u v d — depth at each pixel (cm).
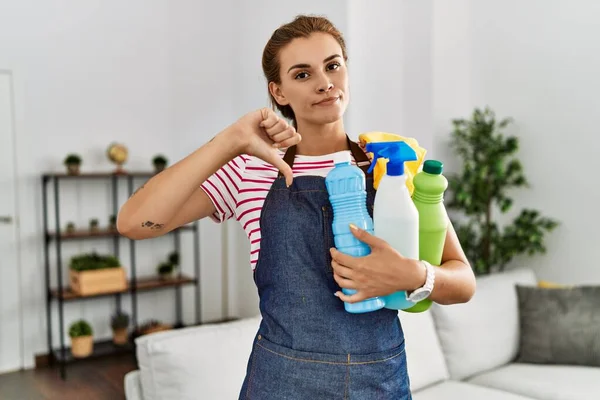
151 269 478
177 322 491
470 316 270
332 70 98
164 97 482
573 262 357
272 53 101
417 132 403
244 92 505
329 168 102
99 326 453
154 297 481
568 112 354
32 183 421
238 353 193
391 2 404
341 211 92
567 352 271
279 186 101
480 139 371
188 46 492
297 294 96
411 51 404
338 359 94
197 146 502
